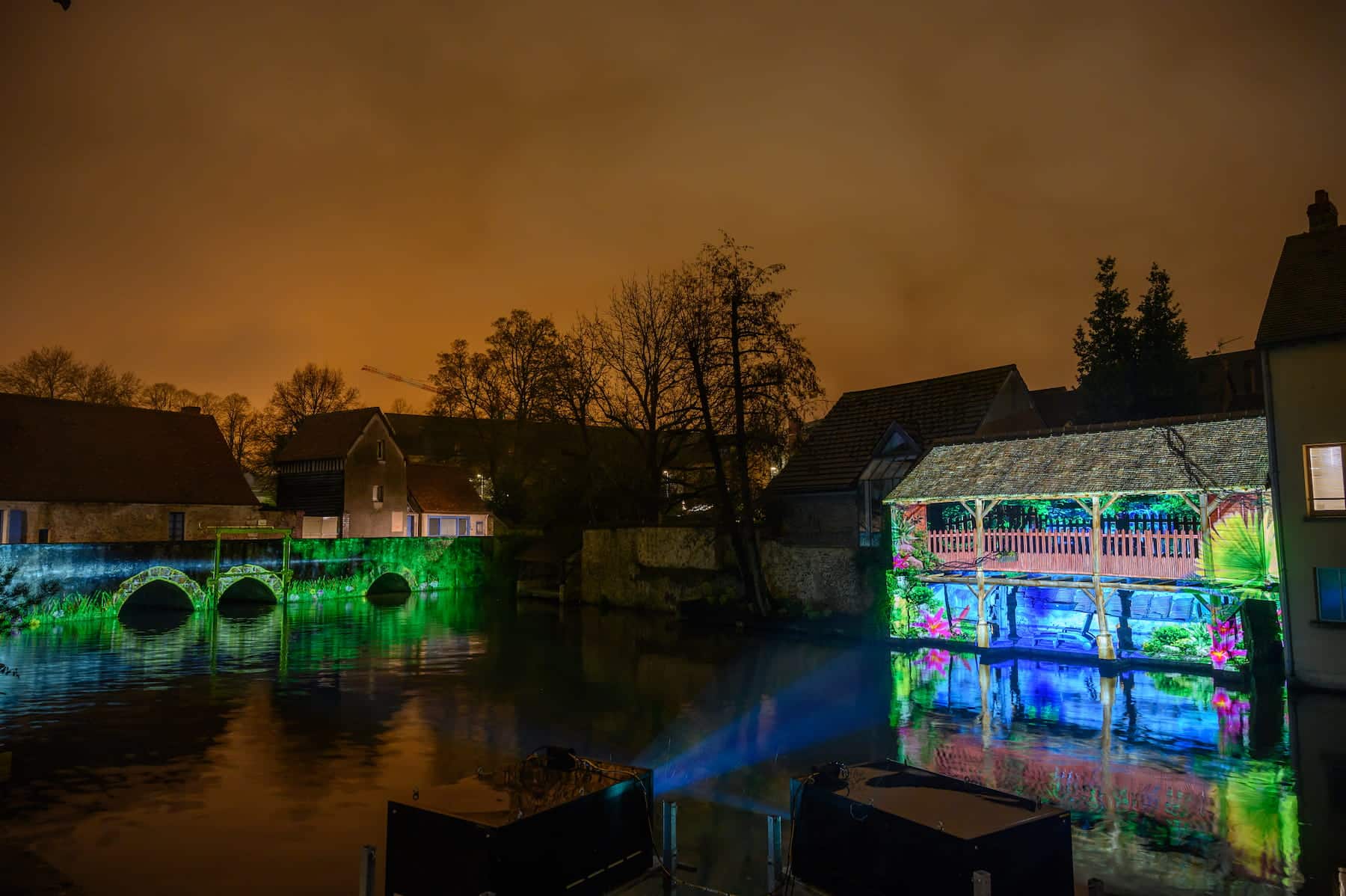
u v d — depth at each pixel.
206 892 9.83
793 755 15.75
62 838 11.49
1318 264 22.11
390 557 52.09
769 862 8.75
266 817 12.37
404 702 20.64
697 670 25.23
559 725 18.31
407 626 36.72
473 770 14.81
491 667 25.91
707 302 36.50
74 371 73.94
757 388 35.56
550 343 68.69
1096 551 24.31
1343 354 20.12
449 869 6.93
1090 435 26.23
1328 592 20.20
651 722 18.56
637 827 8.28
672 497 43.00
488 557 57.69
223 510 50.41
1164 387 36.69
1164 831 11.59
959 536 28.02
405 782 14.15
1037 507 28.27
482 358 68.44
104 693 21.69
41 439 45.78
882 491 36.25
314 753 15.96
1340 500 20.14
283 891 9.84
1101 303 38.41
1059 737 16.73
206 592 41.72
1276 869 10.29
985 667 24.62
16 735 17.31
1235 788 13.42
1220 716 18.19
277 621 38.59
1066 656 25.73
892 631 29.73
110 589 37.94
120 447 48.56
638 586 43.88
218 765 15.12
